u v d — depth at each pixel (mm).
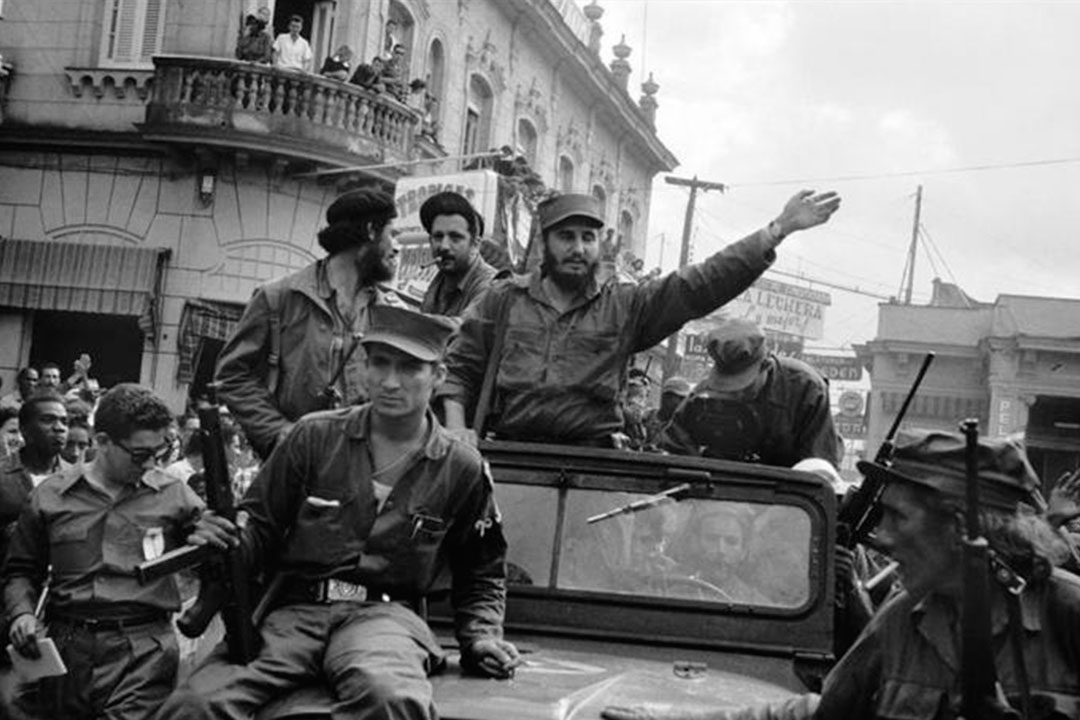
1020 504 3426
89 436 10227
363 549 4535
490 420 5891
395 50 23203
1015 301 35344
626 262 33688
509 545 5426
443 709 4156
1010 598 3254
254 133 21062
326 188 22016
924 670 3441
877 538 3502
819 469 5824
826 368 42406
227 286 21594
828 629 5293
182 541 6219
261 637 4359
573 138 34094
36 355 22438
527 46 30719
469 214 6871
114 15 22203
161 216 21766
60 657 5844
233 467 10641
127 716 5926
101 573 6027
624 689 4570
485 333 5992
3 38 22344
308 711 4164
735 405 6227
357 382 5855
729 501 5457
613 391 5824
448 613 5402
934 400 36531
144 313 21406
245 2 22031
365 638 4281
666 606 5297
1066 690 3354
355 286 5969
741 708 3922
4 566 6121
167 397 21406
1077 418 35906
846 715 3625
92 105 22047
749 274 5746
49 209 22094
